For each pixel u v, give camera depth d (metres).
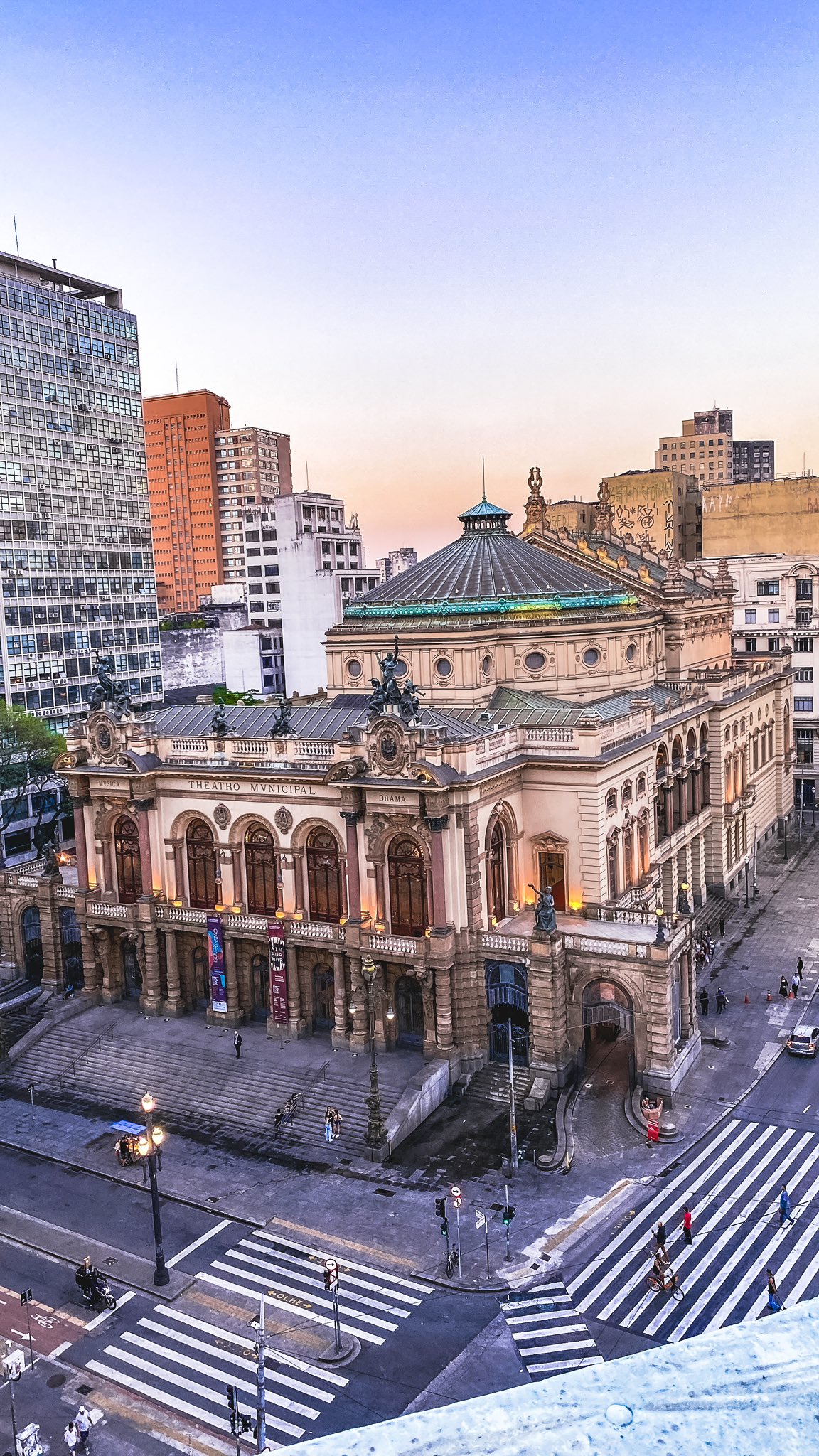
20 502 142.12
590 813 81.31
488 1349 49.84
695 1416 4.72
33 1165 69.75
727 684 115.25
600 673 96.94
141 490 163.50
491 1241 58.03
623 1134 68.81
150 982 87.81
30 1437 44.88
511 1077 63.88
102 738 88.25
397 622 97.56
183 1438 45.94
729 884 114.06
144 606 163.88
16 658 141.50
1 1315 54.56
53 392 147.50
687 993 77.31
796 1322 5.57
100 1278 55.47
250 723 93.25
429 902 76.25
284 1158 68.62
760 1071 76.12
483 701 93.12
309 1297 54.62
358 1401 47.19
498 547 103.94
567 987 75.06
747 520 184.25
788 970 94.88
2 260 149.50
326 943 79.69
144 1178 67.06
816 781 157.12
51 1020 87.44
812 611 155.62
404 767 75.44
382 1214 61.62
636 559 128.62
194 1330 52.81
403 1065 76.38
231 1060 79.50
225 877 85.19
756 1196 60.75
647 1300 52.34
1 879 98.56
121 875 90.75
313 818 81.00
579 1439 4.57
